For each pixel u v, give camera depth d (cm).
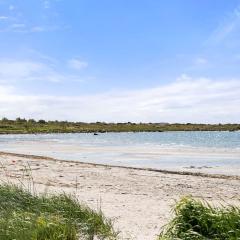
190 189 1574
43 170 2070
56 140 7325
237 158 3181
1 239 673
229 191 1541
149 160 2995
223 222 704
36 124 15925
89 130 15738
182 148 4700
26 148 4522
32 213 819
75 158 3156
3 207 859
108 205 1153
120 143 6178
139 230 857
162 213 1045
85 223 773
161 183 1719
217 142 6719
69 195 1005
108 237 764
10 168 2098
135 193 1423
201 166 2550
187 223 722
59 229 711
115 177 1877
